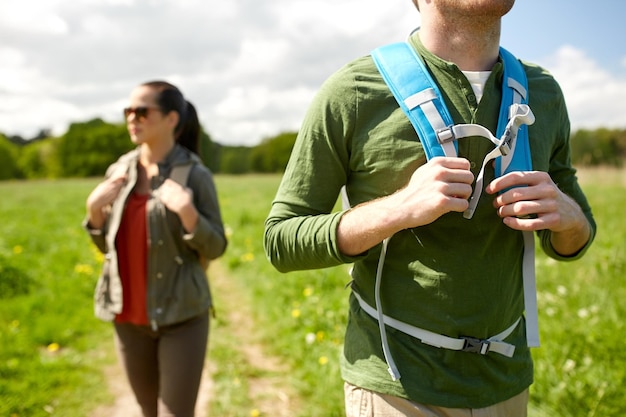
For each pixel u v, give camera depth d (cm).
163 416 263
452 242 150
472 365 153
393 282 156
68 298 607
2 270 627
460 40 153
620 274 479
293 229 155
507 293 156
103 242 290
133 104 287
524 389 164
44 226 1227
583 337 358
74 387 414
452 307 151
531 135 158
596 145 3500
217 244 283
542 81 167
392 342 155
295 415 365
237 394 395
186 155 299
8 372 419
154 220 276
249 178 5078
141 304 275
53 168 7506
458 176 134
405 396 152
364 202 157
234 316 580
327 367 398
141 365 286
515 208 139
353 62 162
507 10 148
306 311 511
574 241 166
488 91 151
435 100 148
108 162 7262
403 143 149
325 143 159
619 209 901
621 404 292
